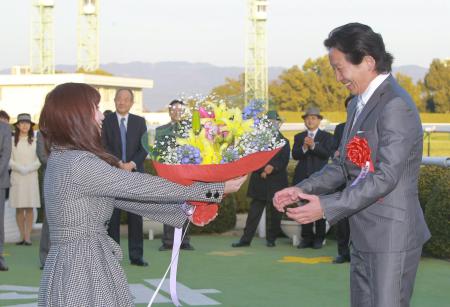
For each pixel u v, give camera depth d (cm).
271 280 857
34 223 1236
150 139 432
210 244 1146
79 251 369
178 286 820
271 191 1101
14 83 5612
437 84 6838
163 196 380
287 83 6769
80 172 369
